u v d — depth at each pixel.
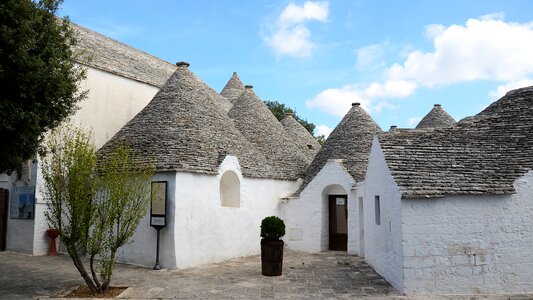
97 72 16.98
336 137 18.41
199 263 12.66
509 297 8.51
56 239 14.87
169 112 14.48
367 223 12.91
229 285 9.85
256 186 15.50
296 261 13.59
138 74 19.19
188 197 12.43
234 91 26.56
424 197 8.84
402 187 9.02
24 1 8.84
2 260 13.39
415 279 8.76
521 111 11.30
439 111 23.78
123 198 9.23
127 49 21.27
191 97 15.38
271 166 17.00
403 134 11.03
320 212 15.97
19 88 8.77
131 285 9.84
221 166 13.64
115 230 12.77
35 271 11.59
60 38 10.11
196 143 13.59
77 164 8.79
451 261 8.84
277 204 16.61
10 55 8.47
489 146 10.42
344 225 16.20
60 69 9.77
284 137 19.78
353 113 19.02
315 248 15.85
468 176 9.44
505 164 9.75
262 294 8.95
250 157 15.86
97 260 13.33
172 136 13.45
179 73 16.22
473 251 8.91
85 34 19.05
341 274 11.23
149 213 12.48
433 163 9.86
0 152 9.01
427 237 8.86
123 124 17.98
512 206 9.15
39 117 9.11
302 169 18.66
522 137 10.49
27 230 14.75
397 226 9.20
